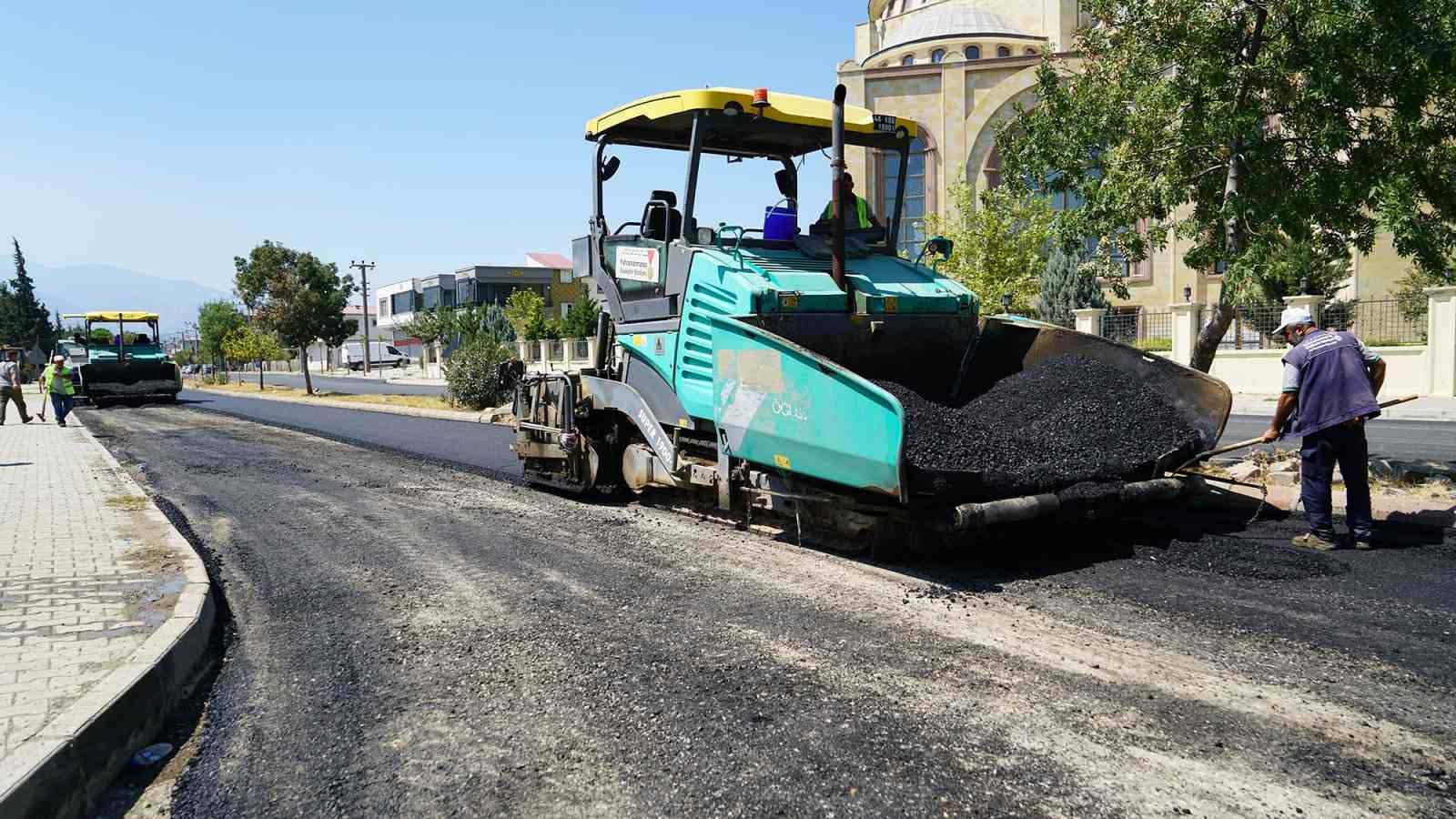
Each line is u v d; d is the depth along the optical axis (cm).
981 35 3578
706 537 655
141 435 1678
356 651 445
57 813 296
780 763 315
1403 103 635
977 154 3244
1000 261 2061
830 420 528
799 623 457
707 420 659
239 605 530
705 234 677
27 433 1720
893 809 283
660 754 324
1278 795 286
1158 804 282
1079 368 662
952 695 365
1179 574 517
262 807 302
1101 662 393
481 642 448
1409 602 454
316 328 3081
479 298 6519
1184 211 937
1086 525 621
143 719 360
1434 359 1720
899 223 747
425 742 343
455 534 699
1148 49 738
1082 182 799
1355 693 357
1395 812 275
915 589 507
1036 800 286
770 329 599
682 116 699
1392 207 604
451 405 2170
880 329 643
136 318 2750
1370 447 1079
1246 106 688
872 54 4016
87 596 497
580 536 675
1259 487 612
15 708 340
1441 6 603
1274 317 1966
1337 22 612
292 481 1009
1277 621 437
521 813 289
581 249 817
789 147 759
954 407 672
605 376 808
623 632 456
